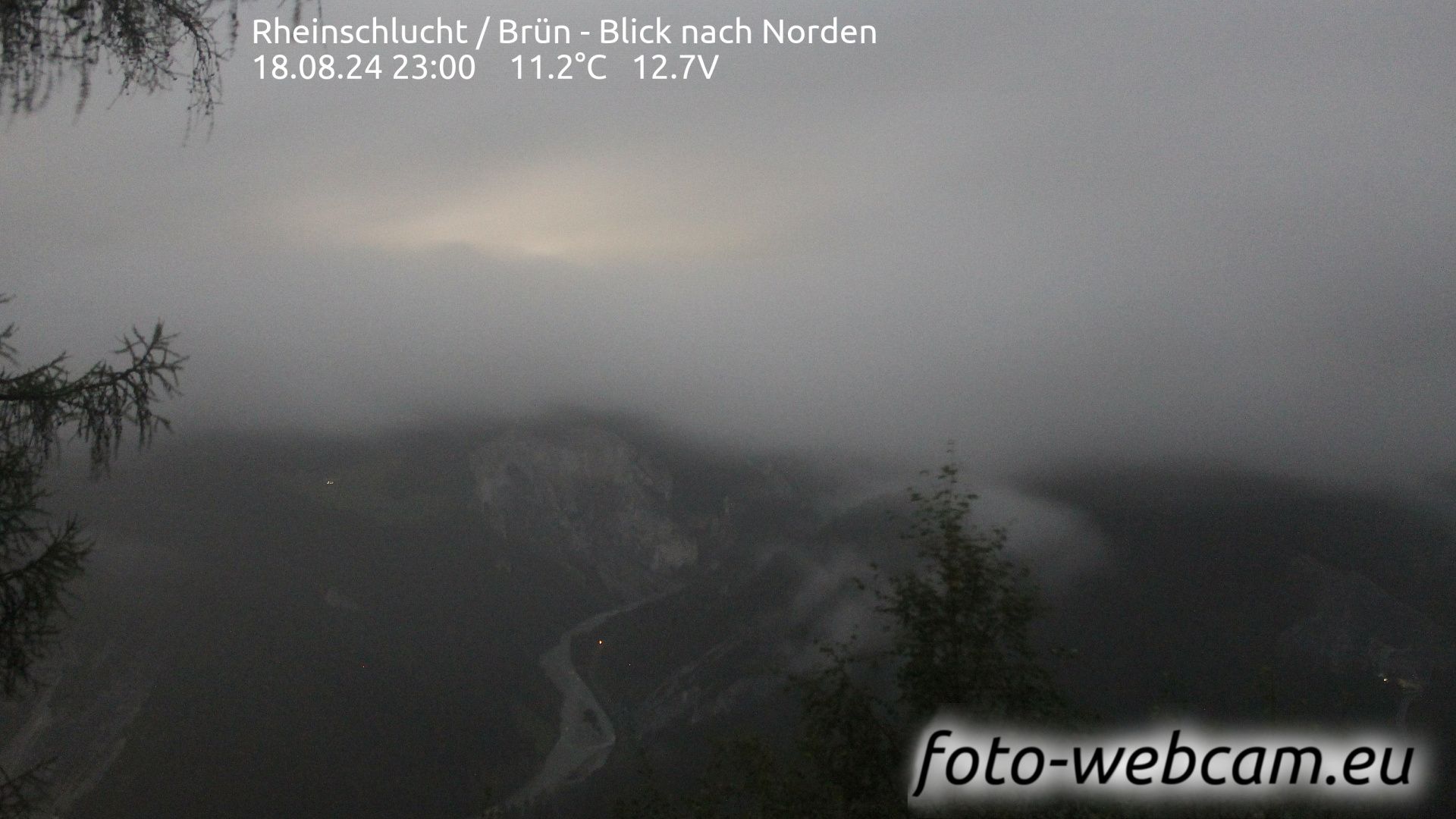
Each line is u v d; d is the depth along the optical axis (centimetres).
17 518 1074
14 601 1057
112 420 1104
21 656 1078
